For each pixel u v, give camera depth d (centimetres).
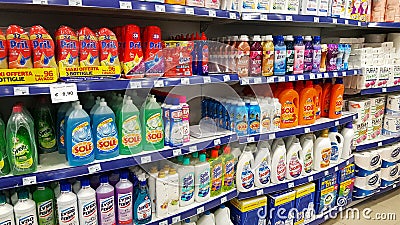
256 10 209
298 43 241
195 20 240
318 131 286
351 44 294
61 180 167
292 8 224
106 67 163
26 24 188
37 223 163
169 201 200
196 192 215
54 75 149
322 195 280
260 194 239
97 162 166
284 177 252
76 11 186
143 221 189
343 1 257
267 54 224
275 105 238
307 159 263
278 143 250
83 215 169
